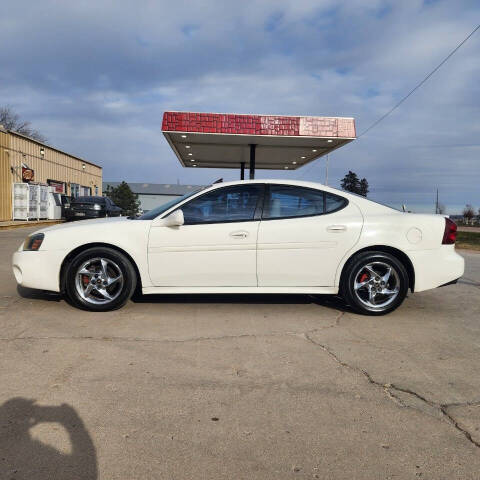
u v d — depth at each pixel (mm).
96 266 4648
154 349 3508
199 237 4555
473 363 3332
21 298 5129
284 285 4676
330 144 13969
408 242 4641
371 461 2080
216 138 13266
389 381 2977
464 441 2262
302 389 2828
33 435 2232
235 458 2088
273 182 4801
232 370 3115
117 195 55000
